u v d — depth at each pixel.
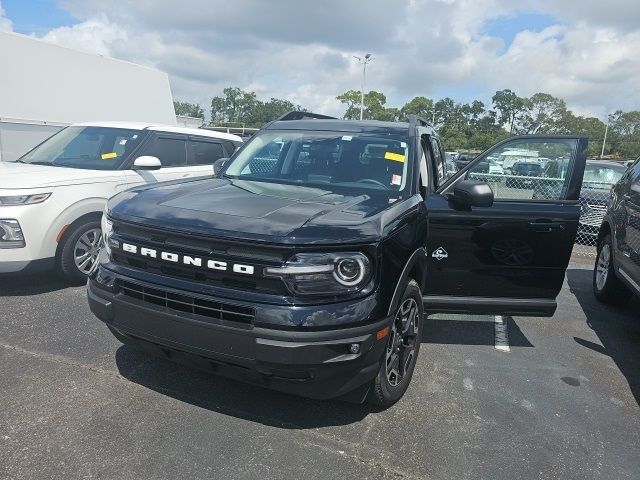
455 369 3.98
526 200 4.08
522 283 4.12
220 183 3.72
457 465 2.78
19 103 9.39
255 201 3.09
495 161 4.22
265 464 2.66
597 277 6.28
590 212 9.77
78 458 2.60
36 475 2.46
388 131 4.23
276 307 2.50
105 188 5.39
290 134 4.35
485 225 4.04
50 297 4.89
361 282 2.62
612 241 5.70
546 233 4.02
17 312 4.46
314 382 2.63
